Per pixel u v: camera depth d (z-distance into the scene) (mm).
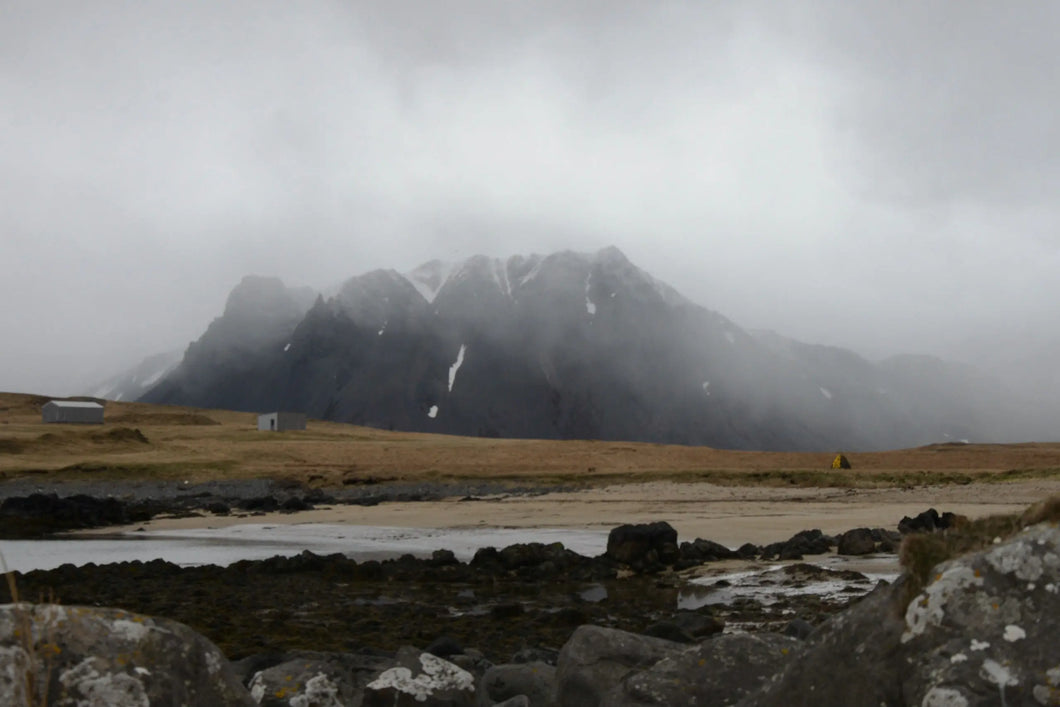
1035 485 62219
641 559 32812
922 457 117438
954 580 4230
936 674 3998
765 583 27500
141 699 4590
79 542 48312
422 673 8664
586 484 79812
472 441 153750
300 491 86375
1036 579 4086
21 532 54031
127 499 79125
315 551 41500
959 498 59031
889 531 39062
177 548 44188
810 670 4598
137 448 114938
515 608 23219
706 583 28625
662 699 6457
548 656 13906
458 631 20797
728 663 6664
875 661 4320
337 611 24219
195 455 107938
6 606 4648
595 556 35094
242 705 5023
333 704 8164
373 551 41188
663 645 9469
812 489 71000
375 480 90625
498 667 10555
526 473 89688
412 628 21297
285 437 152750
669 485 77000
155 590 28297
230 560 39125
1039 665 3857
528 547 33656
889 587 4609
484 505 66375
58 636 4621
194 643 5047
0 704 4250
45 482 88375
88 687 4508
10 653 4434
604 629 9602
